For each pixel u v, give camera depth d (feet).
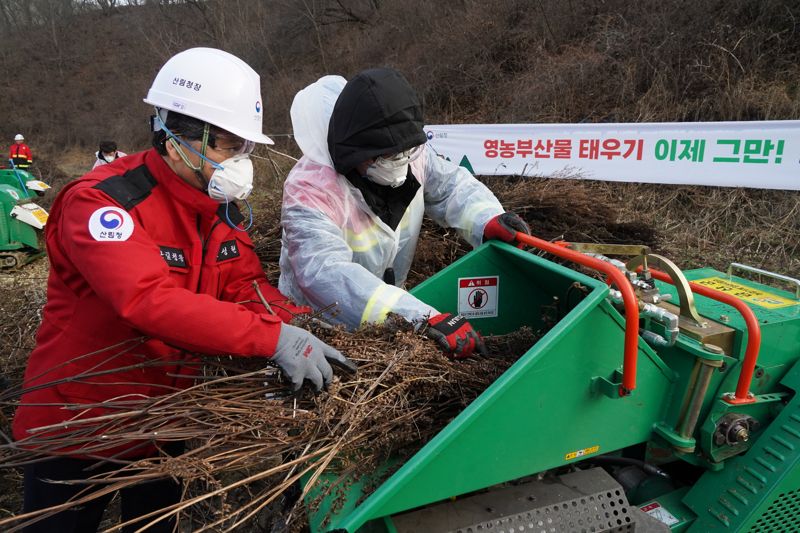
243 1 60.95
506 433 5.18
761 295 7.42
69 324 5.69
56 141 74.13
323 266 6.55
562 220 12.55
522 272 7.89
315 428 5.28
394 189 7.49
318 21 53.67
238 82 5.55
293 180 7.16
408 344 5.78
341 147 6.57
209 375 5.73
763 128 17.75
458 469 5.00
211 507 6.88
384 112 6.34
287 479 4.96
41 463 5.79
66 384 5.66
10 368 12.08
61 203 5.50
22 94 82.69
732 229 19.33
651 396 6.05
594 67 27.17
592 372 5.55
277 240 11.47
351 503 5.02
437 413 5.94
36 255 25.58
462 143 24.12
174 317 4.85
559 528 5.23
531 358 5.08
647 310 6.00
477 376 6.04
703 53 23.84
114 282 4.86
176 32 69.26
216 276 6.34
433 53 37.40
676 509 6.57
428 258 10.27
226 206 6.06
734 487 6.22
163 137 5.60
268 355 5.12
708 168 19.04
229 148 5.64
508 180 23.35
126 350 5.39
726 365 6.18
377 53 45.70
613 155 20.74
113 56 85.87
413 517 5.22
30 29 94.17
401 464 5.49
